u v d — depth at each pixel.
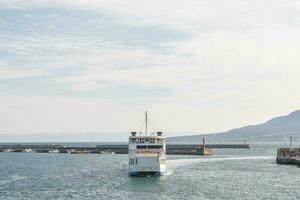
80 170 178.62
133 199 102.69
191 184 128.00
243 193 112.31
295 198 105.06
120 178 142.38
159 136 140.38
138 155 138.88
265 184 130.88
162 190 115.62
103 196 106.81
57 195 109.06
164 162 141.12
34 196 107.94
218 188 120.81
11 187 124.00
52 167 197.00
